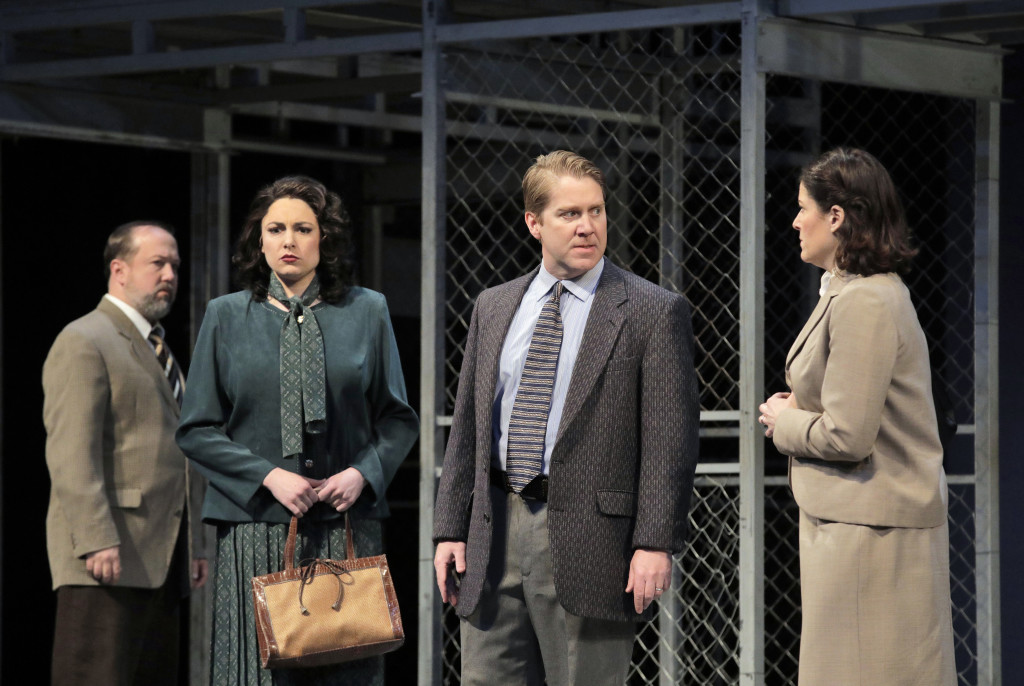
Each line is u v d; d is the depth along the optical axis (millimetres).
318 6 12000
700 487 13844
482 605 8070
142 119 14336
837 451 7719
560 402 7914
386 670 16422
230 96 14773
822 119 14516
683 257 13930
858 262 7953
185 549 11836
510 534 7973
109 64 12938
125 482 11398
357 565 9195
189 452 9414
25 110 13539
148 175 15047
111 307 11734
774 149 14188
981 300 11953
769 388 14539
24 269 14586
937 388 9633
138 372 11586
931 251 14375
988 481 11828
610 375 7809
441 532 8305
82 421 11125
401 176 16078
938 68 11570
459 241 15070
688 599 13617
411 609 16422
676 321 7895
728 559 13422
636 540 7637
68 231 14773
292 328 9469
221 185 15023
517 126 14609
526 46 12430
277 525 9312
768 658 14602
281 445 9367
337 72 15781
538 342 8008
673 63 13422
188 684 14742
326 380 9469
